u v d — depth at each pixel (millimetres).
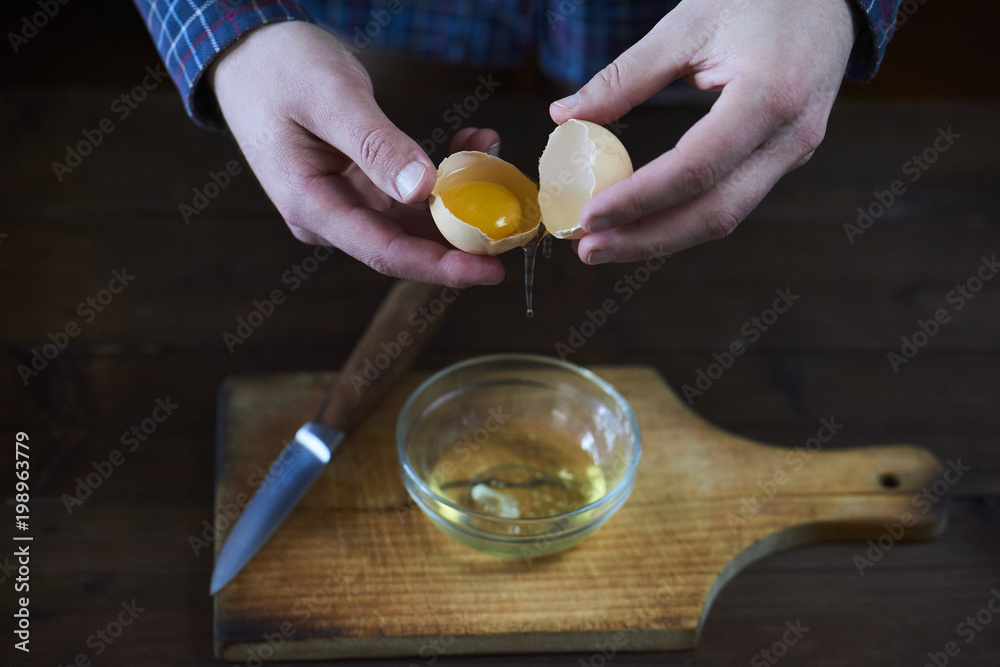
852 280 746
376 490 608
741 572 593
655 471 623
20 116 812
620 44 837
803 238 772
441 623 554
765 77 498
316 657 552
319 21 852
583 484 604
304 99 536
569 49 861
